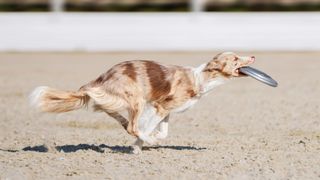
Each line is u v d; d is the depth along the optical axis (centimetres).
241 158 1156
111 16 3412
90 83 1163
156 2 3931
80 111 1739
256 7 3878
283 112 1706
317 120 1582
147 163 1120
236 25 3394
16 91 2067
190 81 1155
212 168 1084
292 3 3900
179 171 1066
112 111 1146
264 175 1044
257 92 2083
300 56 3161
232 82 2356
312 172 1064
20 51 3397
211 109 1770
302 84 2231
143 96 1147
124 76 1141
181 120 1609
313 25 3394
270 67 2700
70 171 1070
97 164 1116
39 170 1079
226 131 1462
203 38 3397
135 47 3406
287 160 1142
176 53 3253
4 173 1062
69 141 1341
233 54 1159
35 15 3406
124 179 1022
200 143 1310
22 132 1451
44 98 1141
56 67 2716
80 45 3419
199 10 3409
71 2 3916
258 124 1545
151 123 1154
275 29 3397
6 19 3397
